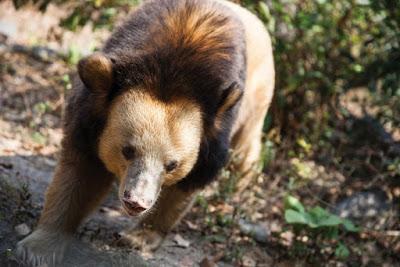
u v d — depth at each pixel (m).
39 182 10.27
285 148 13.52
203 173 8.56
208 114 8.11
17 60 14.25
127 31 8.47
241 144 11.34
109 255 8.77
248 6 12.73
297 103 14.20
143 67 7.88
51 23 15.77
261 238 10.59
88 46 15.43
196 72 8.02
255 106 11.04
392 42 13.34
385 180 12.83
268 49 11.00
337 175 13.46
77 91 8.45
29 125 12.18
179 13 8.50
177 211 9.23
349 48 14.28
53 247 8.32
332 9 13.99
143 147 7.58
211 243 10.16
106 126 7.93
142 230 9.38
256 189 11.99
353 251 10.91
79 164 8.37
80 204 8.51
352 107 15.39
